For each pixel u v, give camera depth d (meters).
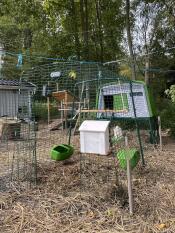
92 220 1.83
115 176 2.43
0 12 8.79
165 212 1.91
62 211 1.94
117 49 9.07
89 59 8.55
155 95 7.73
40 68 4.41
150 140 4.03
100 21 8.81
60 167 2.75
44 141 4.22
